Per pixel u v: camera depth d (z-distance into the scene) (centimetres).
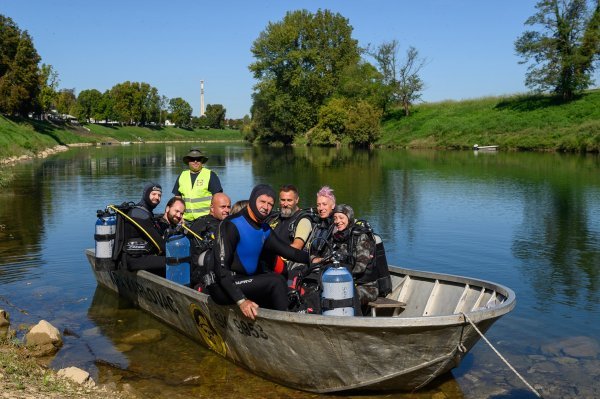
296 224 590
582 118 4569
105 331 634
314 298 521
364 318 436
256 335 504
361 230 555
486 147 4500
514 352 557
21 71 5541
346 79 6328
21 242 1076
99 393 463
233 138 11512
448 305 582
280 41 6200
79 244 1057
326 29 6481
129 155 4266
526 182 2081
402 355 458
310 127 6456
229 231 496
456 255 970
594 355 546
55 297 750
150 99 10731
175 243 636
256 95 6956
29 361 530
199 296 550
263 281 506
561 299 723
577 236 1116
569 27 4947
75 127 7875
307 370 486
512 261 926
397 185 2016
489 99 5850
